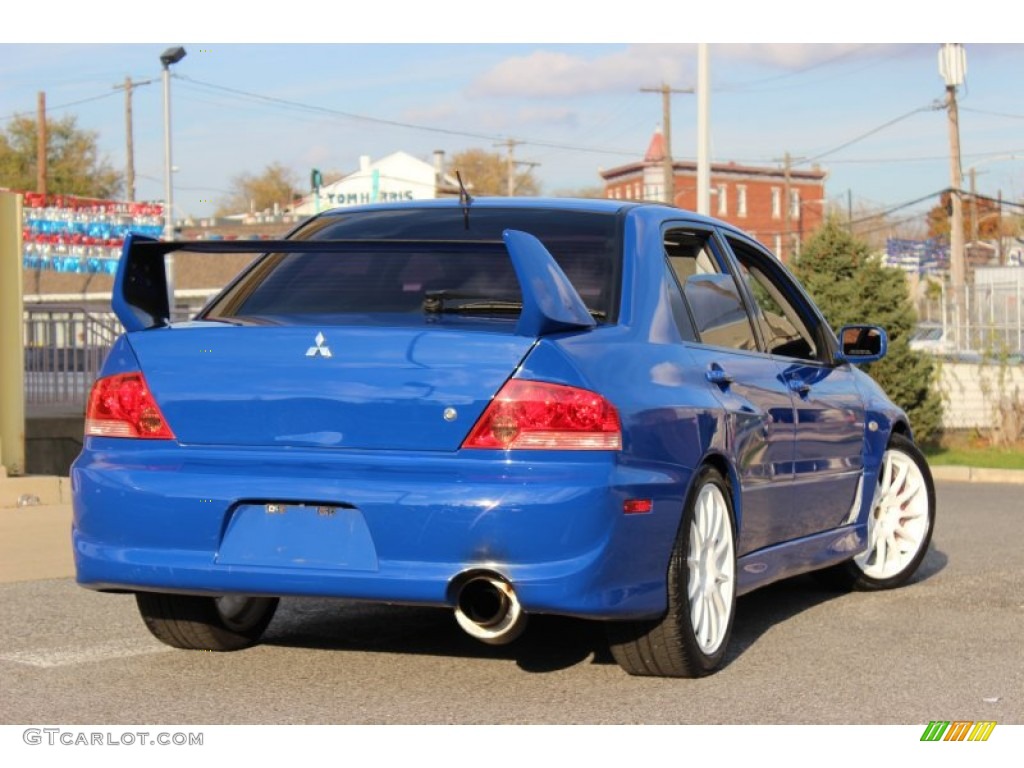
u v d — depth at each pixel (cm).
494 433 469
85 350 1470
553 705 498
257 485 480
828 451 671
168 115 3912
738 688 528
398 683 529
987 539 1005
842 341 720
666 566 508
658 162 9181
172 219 3966
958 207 4931
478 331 479
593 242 560
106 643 599
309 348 486
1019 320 3089
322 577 474
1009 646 612
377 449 477
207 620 568
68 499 1138
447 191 8381
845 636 634
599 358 488
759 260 676
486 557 464
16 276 1192
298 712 487
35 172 8019
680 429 515
